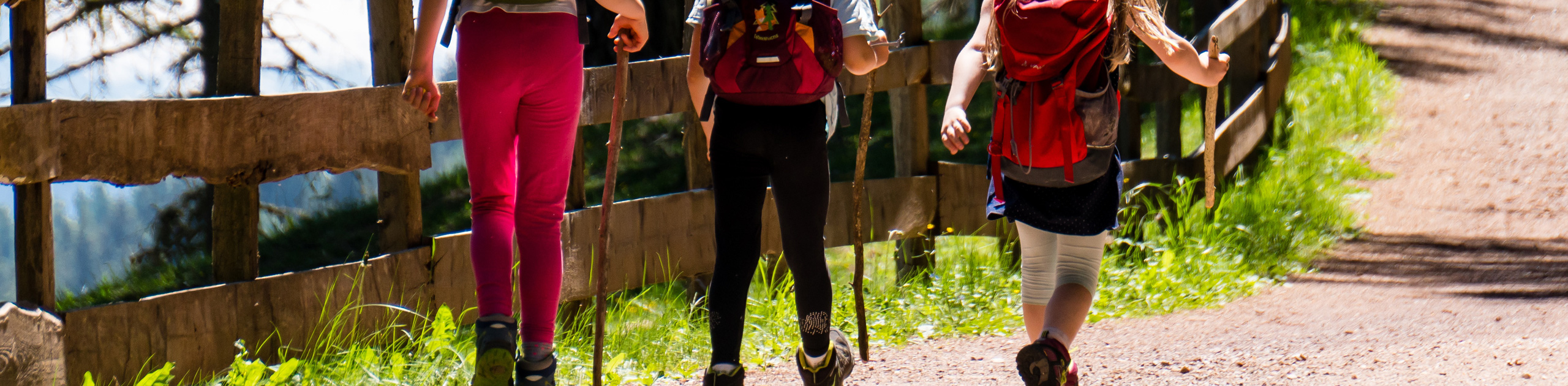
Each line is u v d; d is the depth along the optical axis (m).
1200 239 6.09
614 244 4.66
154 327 3.46
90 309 3.31
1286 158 7.93
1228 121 7.17
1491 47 13.18
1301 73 11.31
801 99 2.87
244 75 3.65
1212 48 2.99
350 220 12.29
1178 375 3.73
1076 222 2.88
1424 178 8.27
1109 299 5.23
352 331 3.89
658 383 3.97
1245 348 4.07
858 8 2.90
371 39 4.12
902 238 5.66
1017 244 6.04
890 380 3.92
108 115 3.27
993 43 2.89
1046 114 2.79
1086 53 2.78
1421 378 3.40
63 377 3.23
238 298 3.68
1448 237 6.67
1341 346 3.99
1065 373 2.71
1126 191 6.25
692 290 5.11
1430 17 14.70
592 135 11.32
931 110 12.63
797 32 2.82
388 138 4.04
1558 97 10.58
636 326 4.44
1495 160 8.62
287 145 3.71
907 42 5.72
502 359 2.74
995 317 4.98
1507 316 4.45
